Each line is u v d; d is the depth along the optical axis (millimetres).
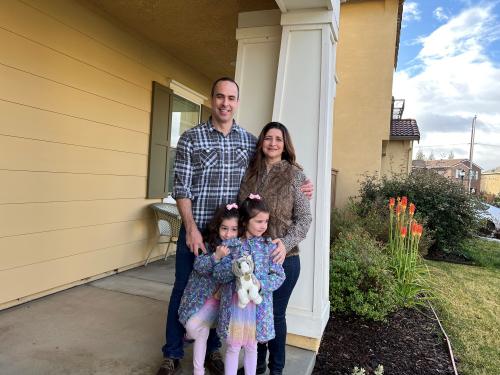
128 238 4438
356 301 3324
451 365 2719
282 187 1959
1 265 2889
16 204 2980
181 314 1949
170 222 4727
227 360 1800
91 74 3695
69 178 3498
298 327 2600
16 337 2471
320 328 2576
